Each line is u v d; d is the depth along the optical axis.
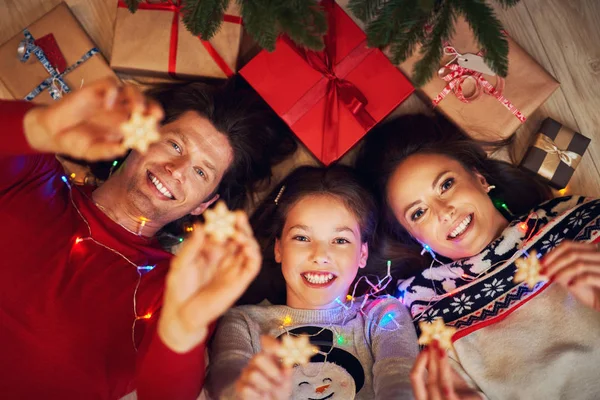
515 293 1.67
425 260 1.87
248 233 1.13
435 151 1.73
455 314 1.70
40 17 1.83
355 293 1.87
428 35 1.34
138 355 1.44
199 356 1.27
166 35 1.71
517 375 1.61
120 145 1.19
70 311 1.46
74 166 1.87
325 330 1.63
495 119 1.75
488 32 1.27
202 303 1.13
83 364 1.46
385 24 1.28
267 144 1.77
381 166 1.77
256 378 1.24
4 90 1.84
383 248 1.86
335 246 1.63
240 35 1.71
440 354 1.38
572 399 1.58
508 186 1.86
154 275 1.56
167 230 1.81
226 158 1.64
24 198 1.49
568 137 1.81
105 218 1.57
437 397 1.37
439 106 1.75
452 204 1.66
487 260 1.70
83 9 1.88
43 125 1.20
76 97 1.14
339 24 1.69
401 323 1.64
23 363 1.43
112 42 1.82
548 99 1.89
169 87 1.75
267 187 1.87
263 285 1.85
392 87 1.68
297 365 1.59
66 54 1.75
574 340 1.61
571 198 1.73
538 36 1.89
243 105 1.69
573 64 1.89
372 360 1.62
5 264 1.44
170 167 1.52
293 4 1.24
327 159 1.67
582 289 1.53
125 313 1.51
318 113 1.67
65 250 1.50
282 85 1.66
